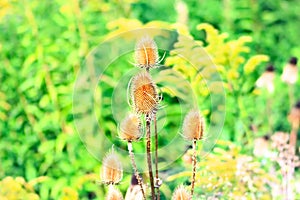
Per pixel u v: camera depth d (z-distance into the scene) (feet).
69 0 19.38
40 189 19.19
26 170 19.10
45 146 18.66
